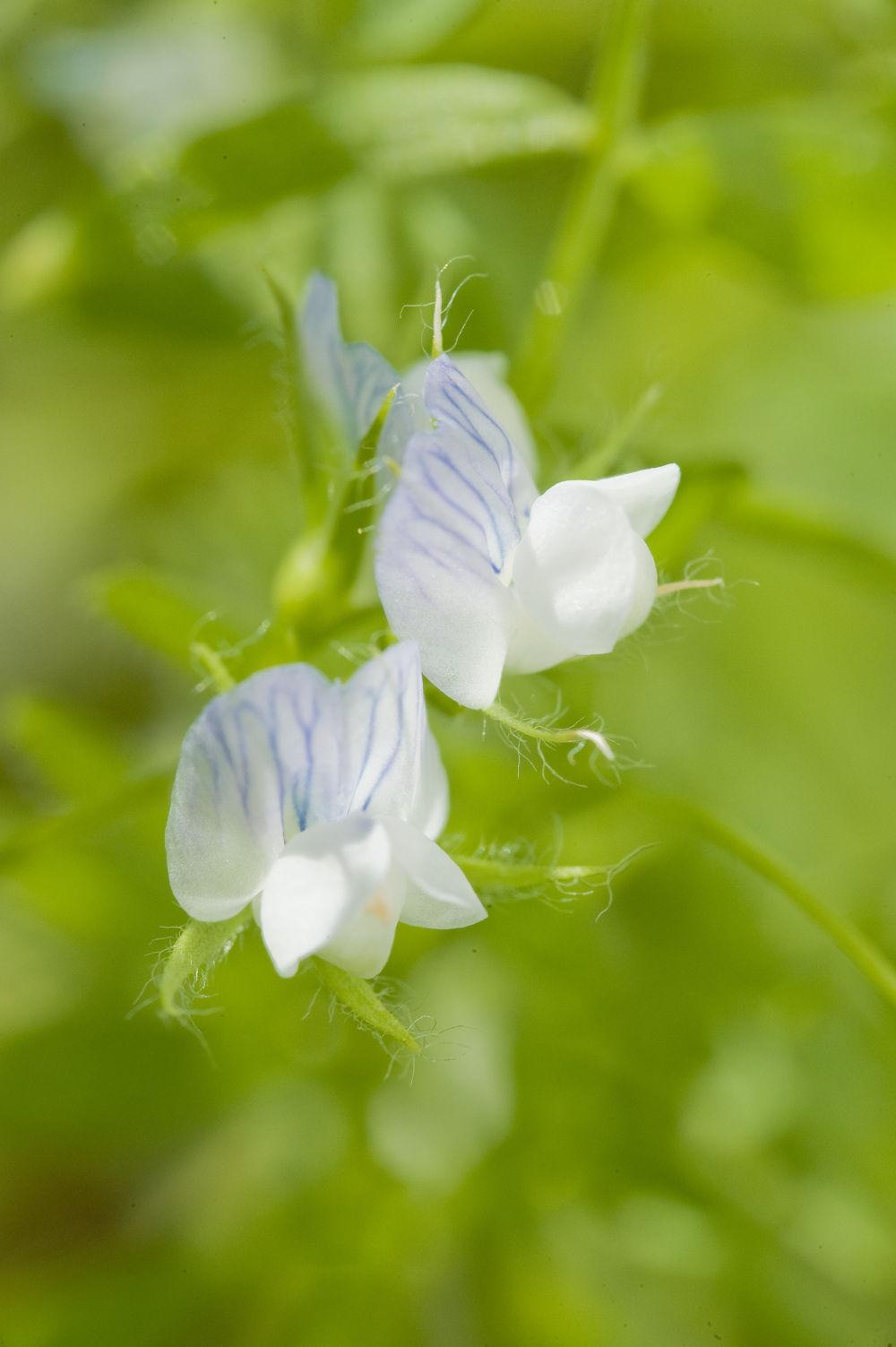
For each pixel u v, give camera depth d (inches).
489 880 3.6
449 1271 4.2
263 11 4.6
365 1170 4.2
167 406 4.8
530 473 3.8
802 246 4.2
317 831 3.5
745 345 4.9
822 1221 4.2
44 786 4.5
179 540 4.7
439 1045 4.2
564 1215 4.2
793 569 4.7
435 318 3.5
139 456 4.8
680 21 4.6
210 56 4.6
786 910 4.3
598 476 3.7
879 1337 4.2
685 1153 4.2
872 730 4.6
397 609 3.5
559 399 4.7
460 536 3.5
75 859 4.2
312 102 4.1
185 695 4.7
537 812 4.1
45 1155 4.2
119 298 4.2
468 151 4.2
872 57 4.4
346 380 3.7
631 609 3.6
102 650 4.8
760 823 4.6
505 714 3.6
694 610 4.6
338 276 4.3
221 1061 4.2
